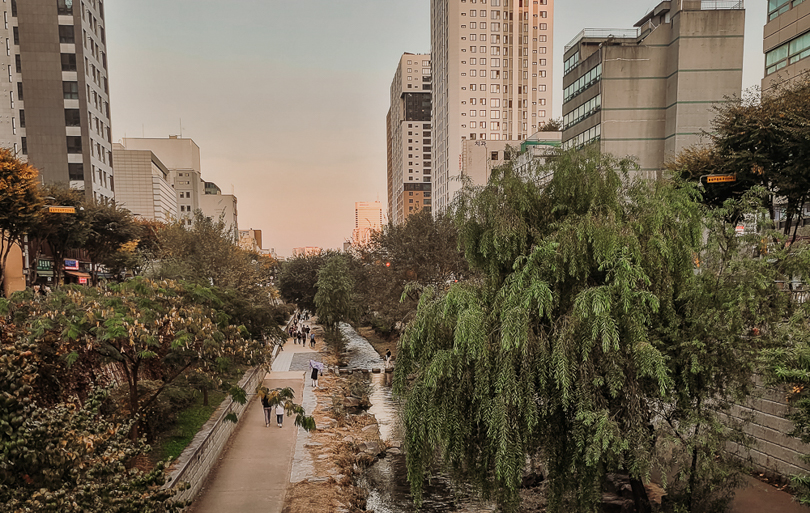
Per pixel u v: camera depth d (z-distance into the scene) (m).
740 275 11.24
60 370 11.78
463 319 10.27
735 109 21.42
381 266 46.72
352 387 32.31
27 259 36.03
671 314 11.20
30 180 26.75
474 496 17.00
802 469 14.61
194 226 37.28
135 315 12.23
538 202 12.12
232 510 13.65
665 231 11.06
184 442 15.38
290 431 21.50
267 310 26.58
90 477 6.25
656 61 40.25
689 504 11.77
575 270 10.30
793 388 11.47
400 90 167.25
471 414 11.07
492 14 100.06
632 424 10.23
